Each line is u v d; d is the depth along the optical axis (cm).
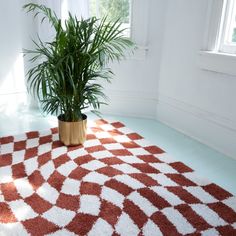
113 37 192
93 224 132
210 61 205
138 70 266
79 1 253
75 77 188
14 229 127
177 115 250
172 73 246
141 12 244
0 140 217
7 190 155
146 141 225
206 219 137
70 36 177
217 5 194
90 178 168
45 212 139
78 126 204
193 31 217
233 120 200
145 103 275
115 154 200
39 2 254
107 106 285
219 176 178
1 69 269
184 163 193
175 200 150
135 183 164
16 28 265
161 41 250
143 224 132
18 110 287
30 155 195
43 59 270
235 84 193
